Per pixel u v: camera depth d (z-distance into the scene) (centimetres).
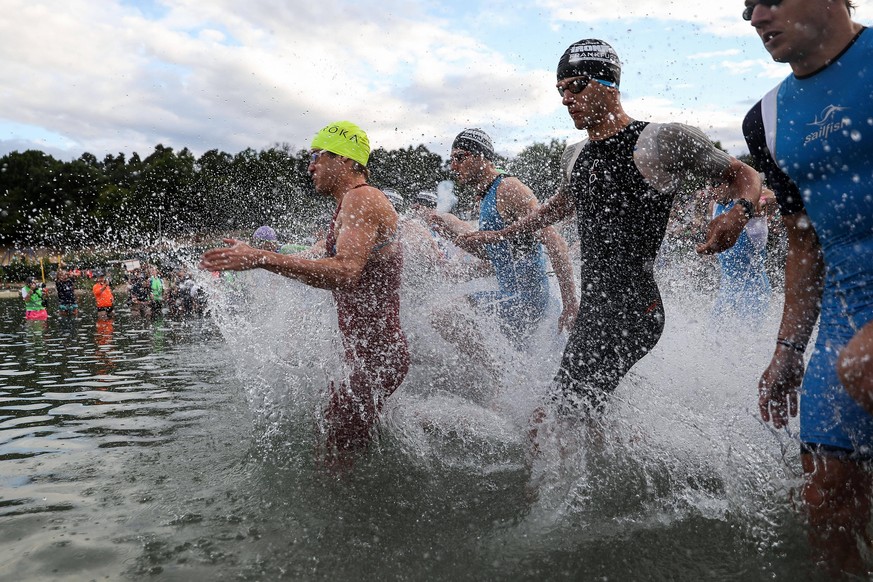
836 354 162
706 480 199
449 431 259
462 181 346
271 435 263
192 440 263
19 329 990
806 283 183
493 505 188
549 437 224
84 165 6750
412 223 310
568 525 173
